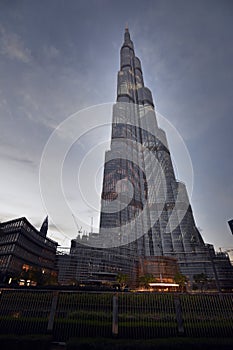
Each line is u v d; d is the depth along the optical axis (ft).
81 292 148.36
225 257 386.73
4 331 127.54
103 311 138.00
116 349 101.40
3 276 246.27
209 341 109.81
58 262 363.56
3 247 285.02
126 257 432.66
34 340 107.86
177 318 134.41
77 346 102.32
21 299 143.02
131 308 139.74
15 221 306.76
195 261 443.73
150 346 103.65
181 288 337.11
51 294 146.20
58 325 130.11
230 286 365.81
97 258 387.14
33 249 319.68
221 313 135.74
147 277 341.00
